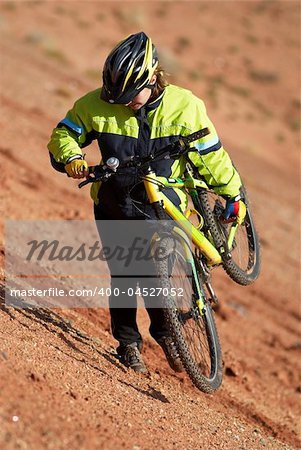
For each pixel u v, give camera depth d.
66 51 85.56
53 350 11.26
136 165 10.74
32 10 99.25
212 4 130.25
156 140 10.98
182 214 11.12
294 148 80.31
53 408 8.89
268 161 67.88
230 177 11.40
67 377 10.30
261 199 46.03
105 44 95.31
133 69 10.36
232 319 23.12
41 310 13.62
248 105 92.25
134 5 120.50
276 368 20.64
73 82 54.66
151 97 10.91
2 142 28.62
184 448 9.91
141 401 11.18
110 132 10.99
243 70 107.06
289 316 26.36
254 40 119.06
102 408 9.85
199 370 11.48
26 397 8.78
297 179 60.78
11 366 9.40
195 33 116.50
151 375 13.05
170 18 120.31
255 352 21.25
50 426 8.44
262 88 102.19
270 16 130.25
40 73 51.97
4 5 96.62
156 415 10.86
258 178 52.94
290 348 22.77
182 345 11.18
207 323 11.98
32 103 40.94
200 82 94.19
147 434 9.77
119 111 10.98
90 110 11.08
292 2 136.88
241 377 17.92
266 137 80.56
